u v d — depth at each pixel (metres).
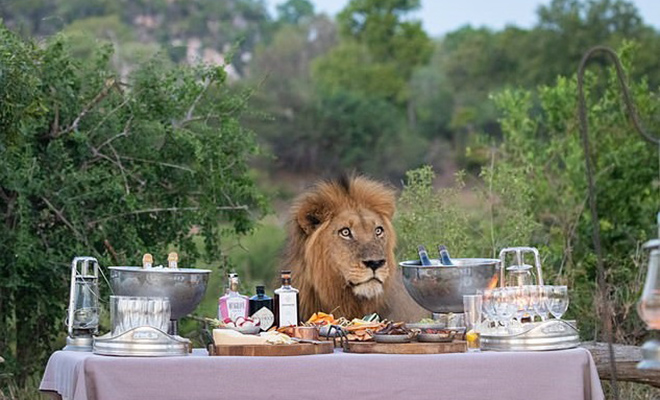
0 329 9.07
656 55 35.78
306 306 6.94
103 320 9.64
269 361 5.19
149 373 5.14
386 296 6.94
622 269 10.12
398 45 48.22
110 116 9.33
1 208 9.19
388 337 5.50
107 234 9.30
